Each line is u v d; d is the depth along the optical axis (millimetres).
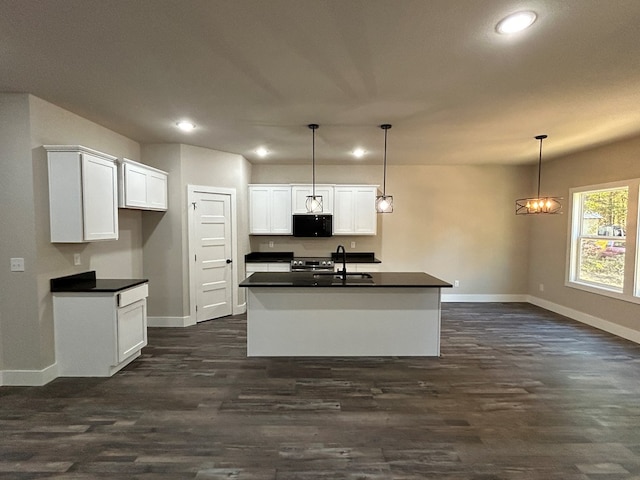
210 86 2855
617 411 2756
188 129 4121
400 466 2117
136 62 2459
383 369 3555
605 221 5031
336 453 2234
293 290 3863
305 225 6090
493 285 6633
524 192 6531
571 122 3791
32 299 3143
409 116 3602
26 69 2566
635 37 2104
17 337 3162
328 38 2135
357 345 3912
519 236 6582
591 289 5105
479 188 6527
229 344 4293
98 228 3455
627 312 4535
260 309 3875
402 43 2189
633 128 3992
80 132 3648
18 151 3051
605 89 2891
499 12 1862
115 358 3363
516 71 2568
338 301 3881
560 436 2426
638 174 4387
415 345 3914
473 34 2084
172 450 2252
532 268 6500
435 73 2607
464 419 2637
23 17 1908
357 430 2488
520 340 4461
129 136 4461
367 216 6172
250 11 1859
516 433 2459
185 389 3105
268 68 2539
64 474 2035
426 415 2689
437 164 6441
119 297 3391
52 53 2330
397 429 2502
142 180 4238
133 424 2547
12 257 3109
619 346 4238
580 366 3637
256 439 2375
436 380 3299
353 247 6551
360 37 2121
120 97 3105
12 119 3035
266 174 6484
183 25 1997
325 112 3494
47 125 3219
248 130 4152
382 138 4512
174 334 4668
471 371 3508
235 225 5637
